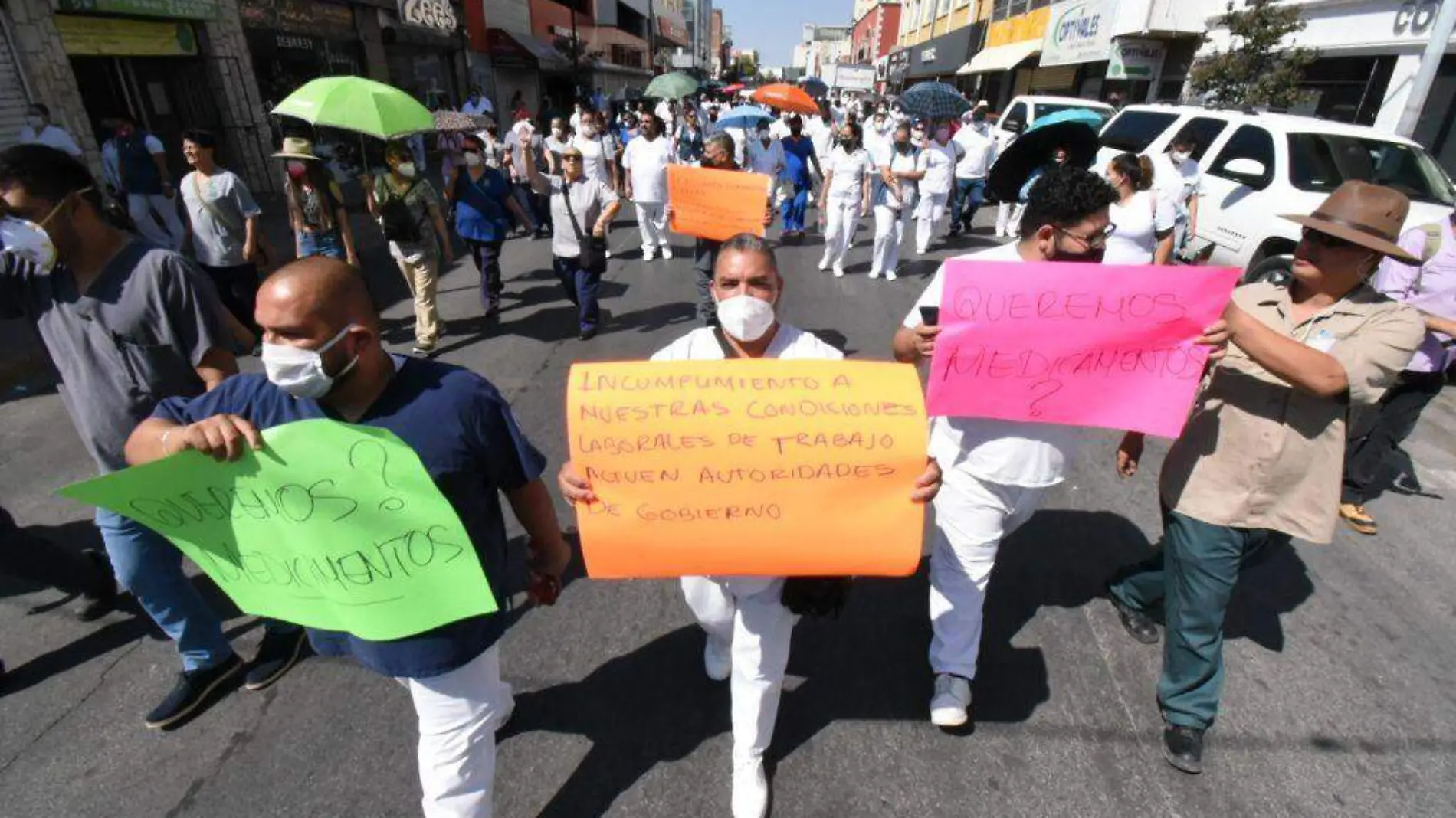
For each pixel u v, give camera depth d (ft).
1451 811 7.02
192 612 7.68
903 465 5.46
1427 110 32.78
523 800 6.98
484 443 4.99
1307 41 39.47
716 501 5.52
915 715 8.00
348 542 4.80
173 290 6.66
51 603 9.72
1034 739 7.72
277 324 4.17
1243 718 8.05
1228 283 6.06
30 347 18.43
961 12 100.99
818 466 5.45
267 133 41.78
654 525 5.60
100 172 31.30
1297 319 6.72
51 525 11.59
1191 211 23.13
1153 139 26.58
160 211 26.84
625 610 9.62
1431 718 8.11
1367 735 7.86
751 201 16.89
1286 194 20.95
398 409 4.74
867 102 129.08
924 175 27.73
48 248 5.99
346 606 5.09
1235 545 6.97
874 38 190.80
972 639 7.70
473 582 4.94
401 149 17.74
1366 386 6.18
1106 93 58.65
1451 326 10.18
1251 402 6.76
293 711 7.96
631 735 7.72
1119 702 8.22
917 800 7.03
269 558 4.96
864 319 22.18
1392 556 11.34
